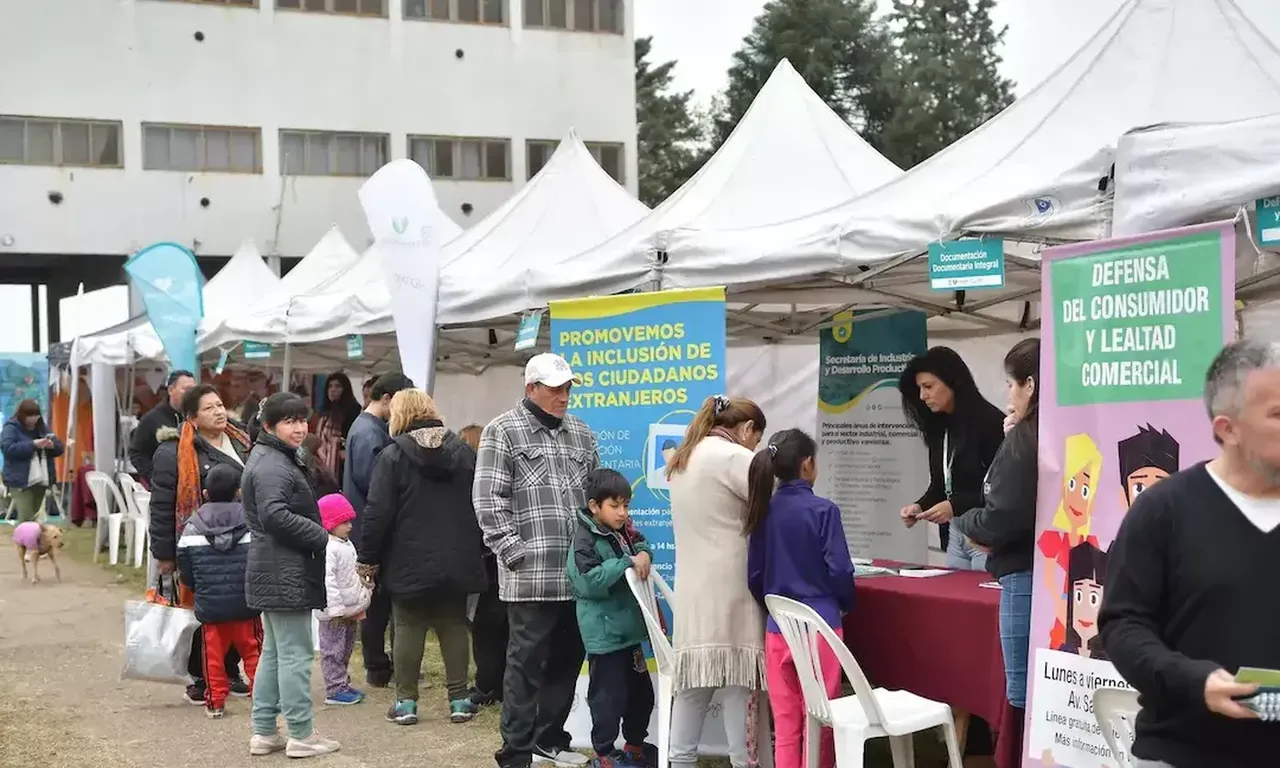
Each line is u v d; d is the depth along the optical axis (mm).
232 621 6410
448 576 5988
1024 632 4043
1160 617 2398
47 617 10102
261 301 13680
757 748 4969
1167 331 3461
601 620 5121
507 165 29938
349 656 6848
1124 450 3576
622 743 5551
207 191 27562
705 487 4754
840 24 43125
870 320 7297
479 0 29516
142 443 8219
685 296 5645
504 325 9016
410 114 28969
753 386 9906
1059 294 3807
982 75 41875
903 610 4793
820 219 5473
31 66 26078
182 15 27172
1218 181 3537
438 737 6039
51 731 6355
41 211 26375
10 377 21859
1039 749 3826
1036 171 4816
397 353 12914
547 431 5371
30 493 15352
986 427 5293
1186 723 2328
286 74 28000
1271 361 2277
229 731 6254
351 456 6949
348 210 28719
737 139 7281
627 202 9023
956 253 4469
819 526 4410
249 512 5512
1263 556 2279
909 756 4352
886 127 40781
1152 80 5004
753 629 4730
